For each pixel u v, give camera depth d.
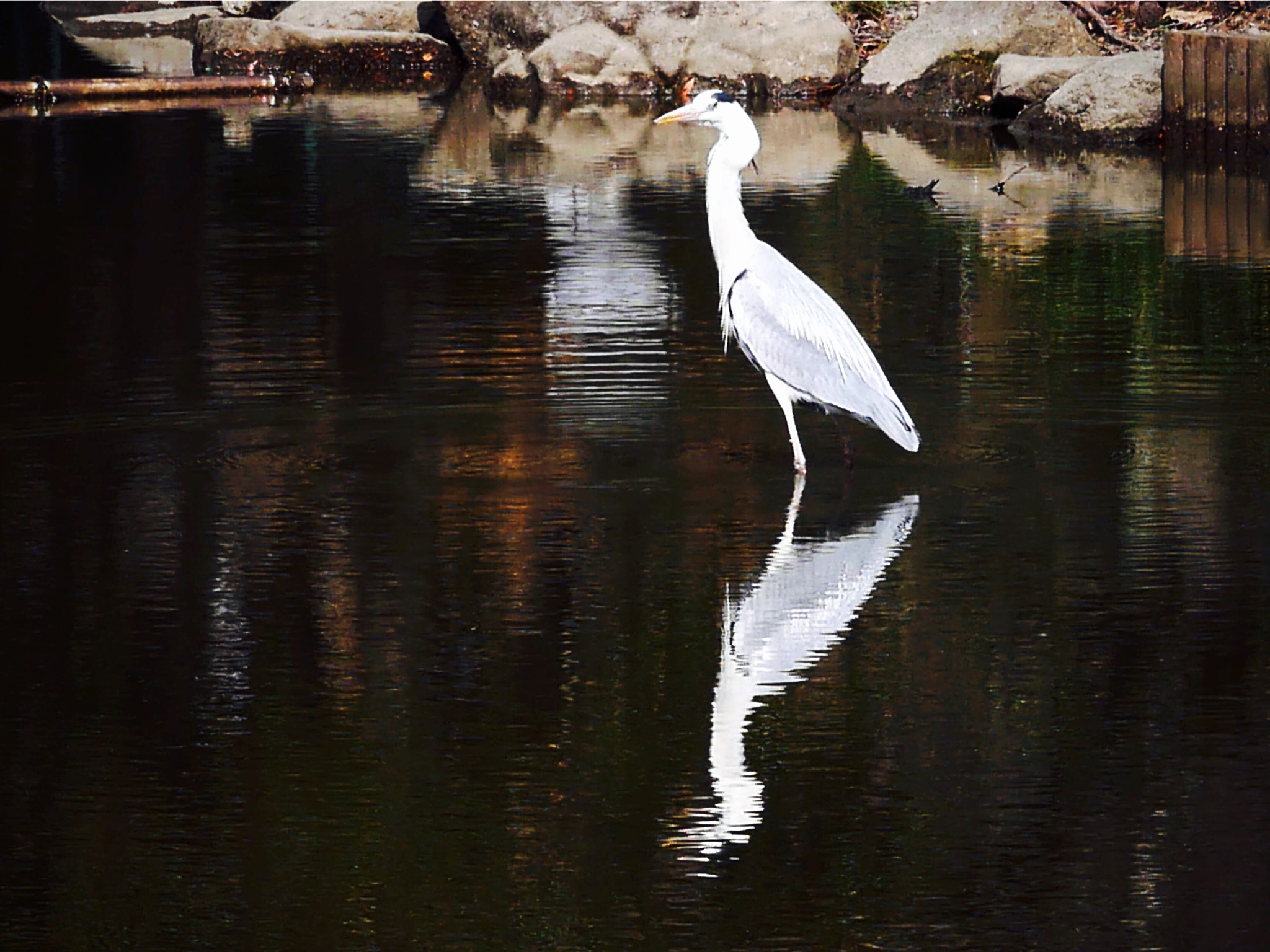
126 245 23.69
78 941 7.80
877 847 8.44
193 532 12.62
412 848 8.47
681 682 10.20
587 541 12.40
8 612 11.28
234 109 38.25
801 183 27.97
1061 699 9.91
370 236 24.05
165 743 9.52
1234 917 7.84
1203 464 13.90
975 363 17.00
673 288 20.45
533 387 16.25
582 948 7.68
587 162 30.62
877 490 13.42
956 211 25.44
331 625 11.04
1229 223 24.19
